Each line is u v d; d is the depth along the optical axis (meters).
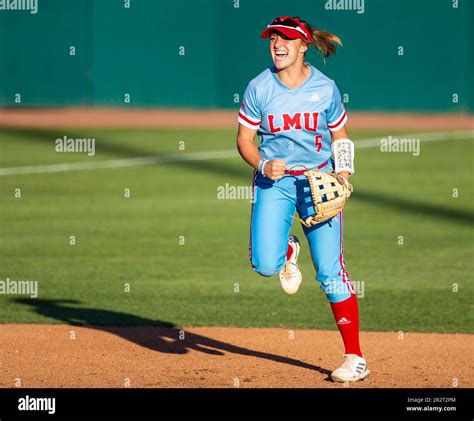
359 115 91.75
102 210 50.12
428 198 53.09
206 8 94.06
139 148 71.56
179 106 95.25
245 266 38.31
